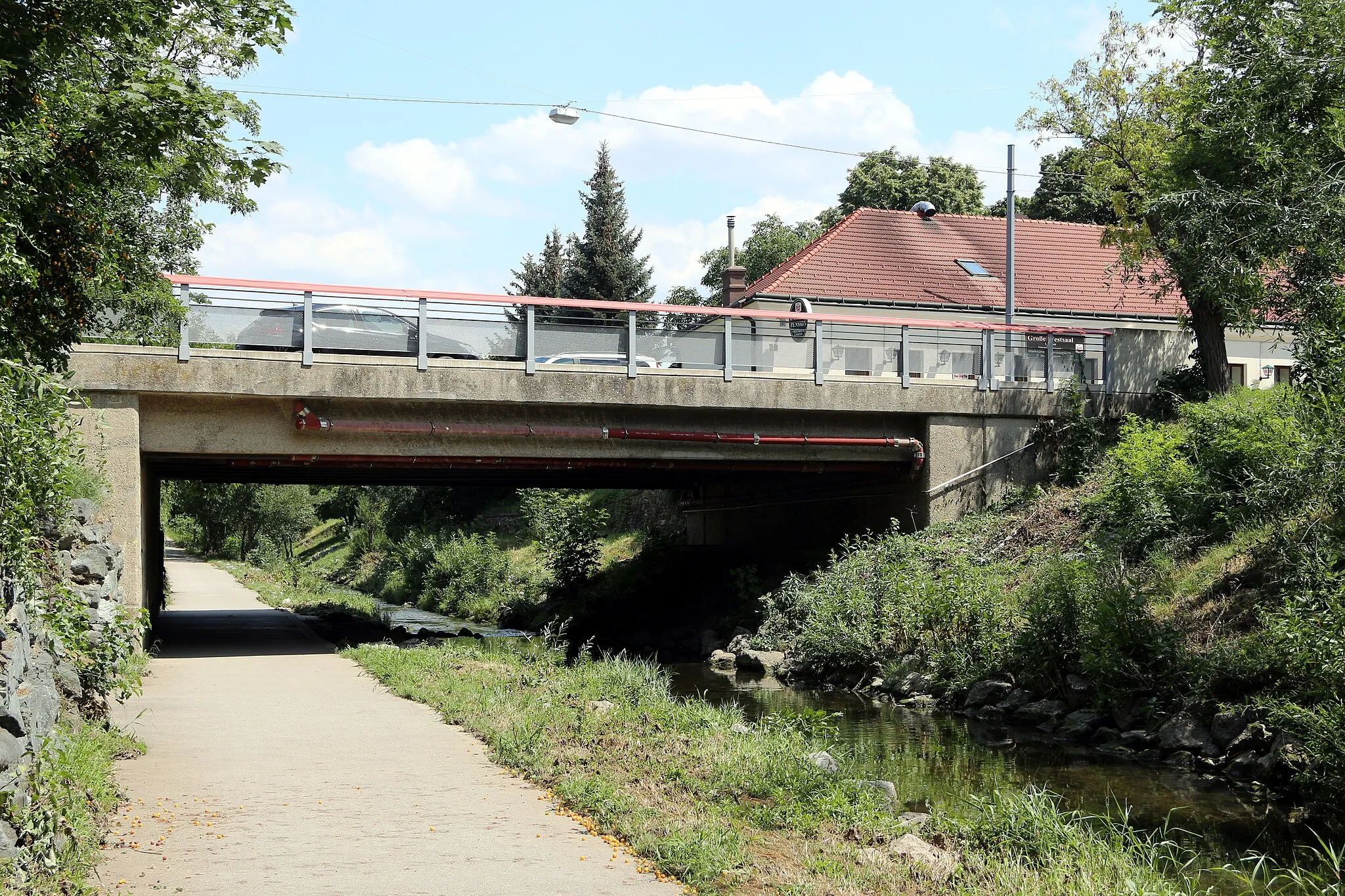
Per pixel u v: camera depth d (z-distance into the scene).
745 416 24.34
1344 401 14.00
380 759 10.33
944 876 7.40
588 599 31.86
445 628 31.02
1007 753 14.54
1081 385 26.69
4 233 9.22
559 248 71.12
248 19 10.87
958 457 25.72
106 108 10.23
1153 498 19.73
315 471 27.56
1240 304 17.53
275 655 19.89
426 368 21.44
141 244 19.59
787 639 23.91
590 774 9.48
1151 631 15.85
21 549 8.39
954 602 19.75
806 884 6.74
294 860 7.07
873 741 15.30
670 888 6.61
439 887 6.57
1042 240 40.56
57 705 9.08
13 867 5.90
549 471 27.69
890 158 60.16
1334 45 16.20
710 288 70.62
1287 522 16.11
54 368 11.11
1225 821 11.19
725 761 10.09
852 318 24.38
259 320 20.64
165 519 92.69
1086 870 7.70
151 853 7.18
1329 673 11.76
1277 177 16.88
